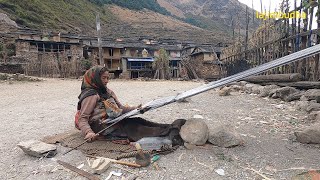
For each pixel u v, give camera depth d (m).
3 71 26.92
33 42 32.97
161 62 32.53
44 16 61.34
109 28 80.25
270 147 3.45
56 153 3.32
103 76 3.69
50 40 34.66
